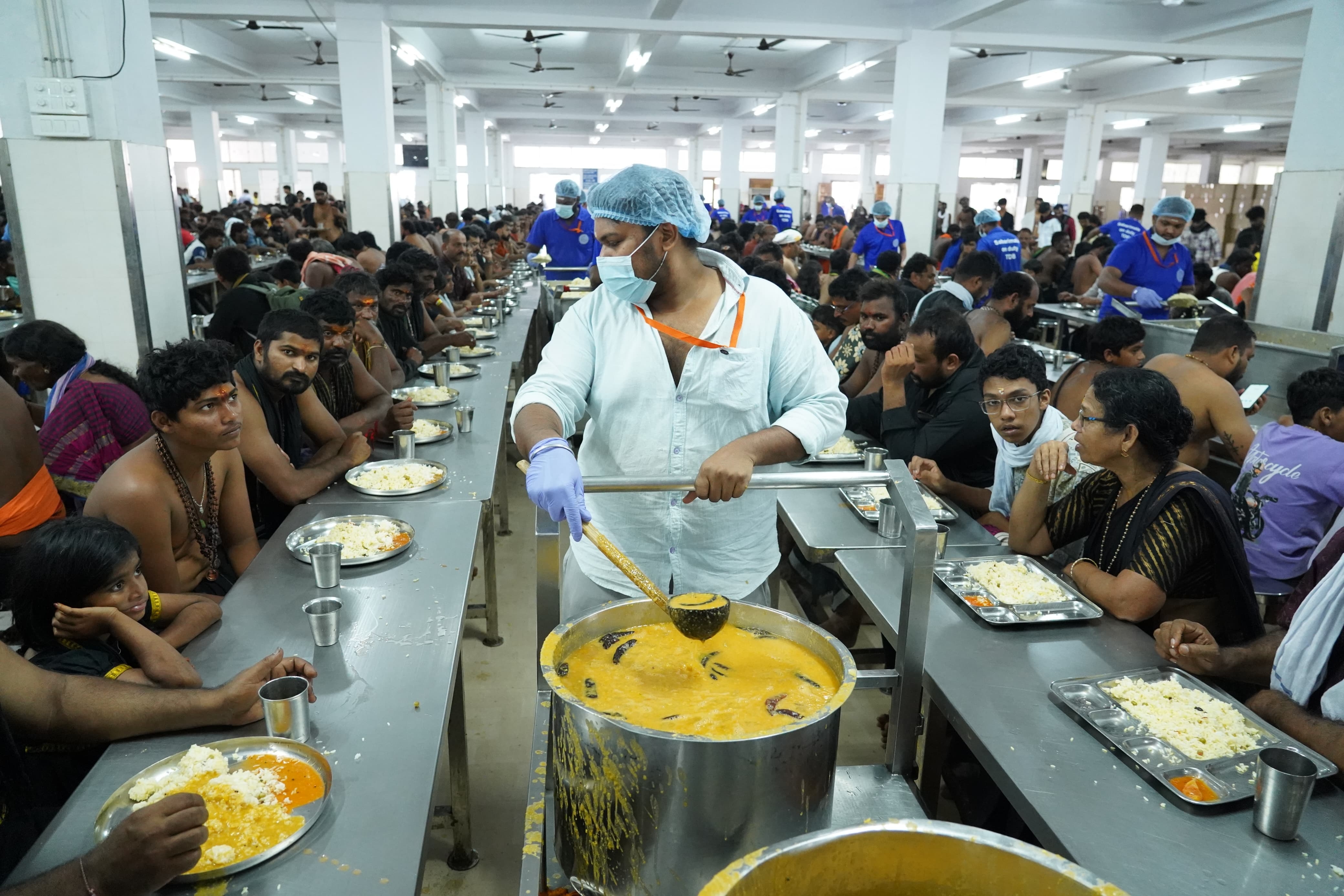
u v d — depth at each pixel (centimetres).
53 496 248
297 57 1202
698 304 141
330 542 190
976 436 270
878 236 880
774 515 155
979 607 167
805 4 877
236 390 183
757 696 107
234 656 145
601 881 98
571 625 115
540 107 1877
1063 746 124
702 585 149
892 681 128
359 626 156
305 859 99
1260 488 256
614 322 140
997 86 1230
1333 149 505
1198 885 98
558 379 136
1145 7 887
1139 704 133
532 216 1703
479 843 209
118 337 404
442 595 170
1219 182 2291
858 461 272
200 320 513
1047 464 197
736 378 139
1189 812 110
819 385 144
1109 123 1758
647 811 91
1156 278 558
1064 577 185
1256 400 333
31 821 131
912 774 132
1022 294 436
